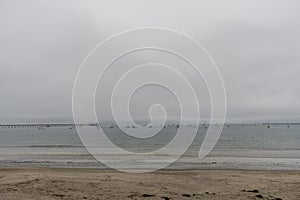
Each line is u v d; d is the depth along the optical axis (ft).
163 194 36.19
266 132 382.83
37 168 65.16
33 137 279.69
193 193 37.35
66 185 40.86
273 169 65.41
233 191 38.68
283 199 34.42
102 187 39.83
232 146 153.58
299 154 104.94
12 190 37.37
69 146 151.74
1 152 117.19
